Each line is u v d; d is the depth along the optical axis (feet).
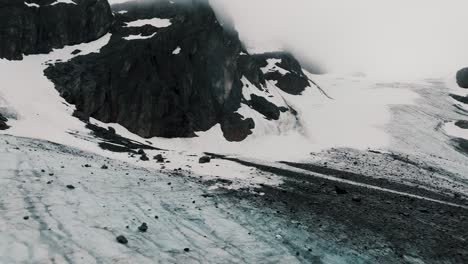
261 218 57.36
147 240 43.11
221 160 113.09
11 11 173.17
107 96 165.58
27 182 54.08
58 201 49.06
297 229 54.60
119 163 85.76
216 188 72.69
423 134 225.76
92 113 158.81
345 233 55.21
